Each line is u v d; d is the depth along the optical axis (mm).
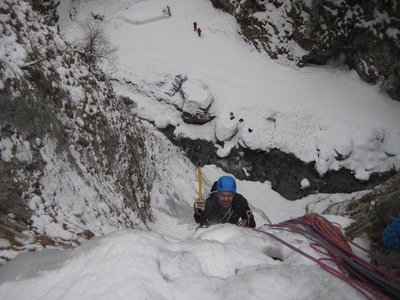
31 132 5246
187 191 12445
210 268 2414
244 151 23156
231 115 23281
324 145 22734
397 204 2711
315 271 2270
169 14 31797
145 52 28266
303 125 23656
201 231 3152
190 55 28141
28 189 4578
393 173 22516
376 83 26438
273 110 23922
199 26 30734
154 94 25266
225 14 30922
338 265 2422
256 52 28812
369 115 24469
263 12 27734
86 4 32938
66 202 5164
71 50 8469
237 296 2047
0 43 6113
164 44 29219
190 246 2559
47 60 7133
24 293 2133
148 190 10047
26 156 4840
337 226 3229
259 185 22531
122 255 2180
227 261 2484
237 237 2879
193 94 23609
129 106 25078
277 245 2912
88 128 7492
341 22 25734
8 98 4926
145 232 2574
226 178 3834
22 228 3969
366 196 3910
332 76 27312
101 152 7695
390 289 2076
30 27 7402
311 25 26125
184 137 24156
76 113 7281
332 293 2068
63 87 7242
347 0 25047
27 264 2383
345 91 26469
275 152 22969
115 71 25266
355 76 27234
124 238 2352
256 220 12672
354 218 3484
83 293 1954
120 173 8359
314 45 26828
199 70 26719
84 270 2166
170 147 16016
